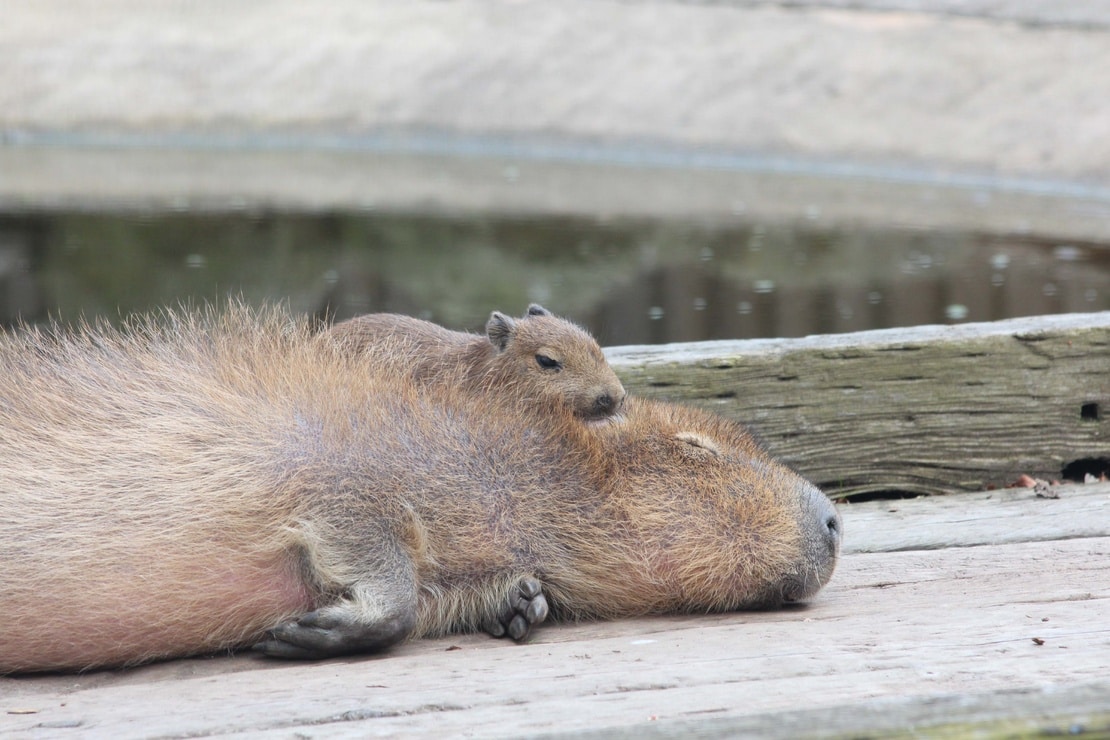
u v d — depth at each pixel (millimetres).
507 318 10023
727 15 39312
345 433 6801
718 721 4680
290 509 6527
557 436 7363
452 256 23797
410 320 10570
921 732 4527
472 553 6992
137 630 6289
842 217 28422
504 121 36750
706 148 35750
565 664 5910
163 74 36312
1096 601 6762
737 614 7445
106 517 6258
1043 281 22109
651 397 9734
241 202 27797
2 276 20672
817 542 7422
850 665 5605
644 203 29844
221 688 5660
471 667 5938
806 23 38688
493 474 7098
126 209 26328
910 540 8609
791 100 36531
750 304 20781
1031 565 7770
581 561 7254
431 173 33219
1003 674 5340
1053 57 35312
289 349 7449
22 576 6066
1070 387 10078
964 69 35750
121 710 5348
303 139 35938
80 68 35781
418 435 7020
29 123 34344
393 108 36906
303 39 38094
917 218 28328
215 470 6480
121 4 37781
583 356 9680
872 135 34906
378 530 6598
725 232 26578
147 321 7633
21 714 5375
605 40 38938
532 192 30969
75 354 7094
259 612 6523
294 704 5309
